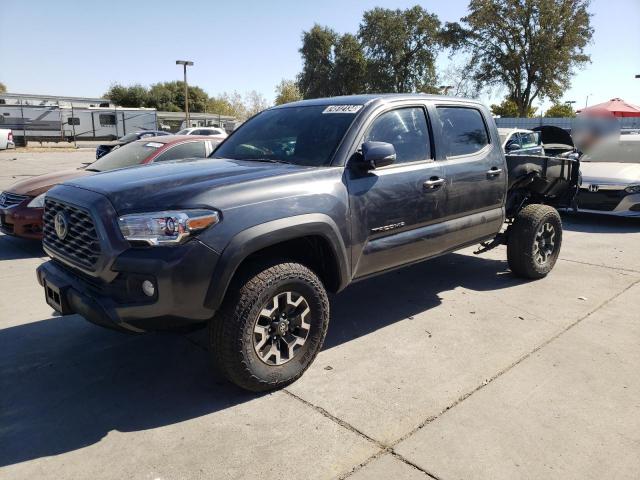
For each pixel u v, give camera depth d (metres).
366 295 5.23
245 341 3.12
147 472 2.60
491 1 41.59
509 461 2.66
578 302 4.98
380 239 3.94
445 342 4.09
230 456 2.72
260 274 3.17
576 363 3.72
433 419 3.04
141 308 2.89
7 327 4.43
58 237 3.40
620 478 2.54
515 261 5.56
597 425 2.96
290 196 3.32
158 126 48.34
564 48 41.25
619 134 9.81
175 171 3.54
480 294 5.23
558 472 2.58
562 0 40.31
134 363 3.78
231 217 3.05
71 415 3.11
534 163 5.56
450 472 2.58
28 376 3.59
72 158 25.31
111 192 3.09
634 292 5.28
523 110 44.00
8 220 6.80
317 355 3.80
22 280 5.75
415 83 55.31
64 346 4.07
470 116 4.93
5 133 30.38
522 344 4.05
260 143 4.31
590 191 8.83
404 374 3.57
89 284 3.16
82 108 40.50
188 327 3.33
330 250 3.56
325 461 2.67
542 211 5.50
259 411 3.14
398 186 3.99
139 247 2.91
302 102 4.71
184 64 36.84
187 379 3.54
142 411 3.15
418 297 5.16
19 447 2.80
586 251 7.09
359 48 55.81
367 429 2.94
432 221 4.35
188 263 2.88
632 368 3.64
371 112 3.99
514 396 3.28
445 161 4.48
